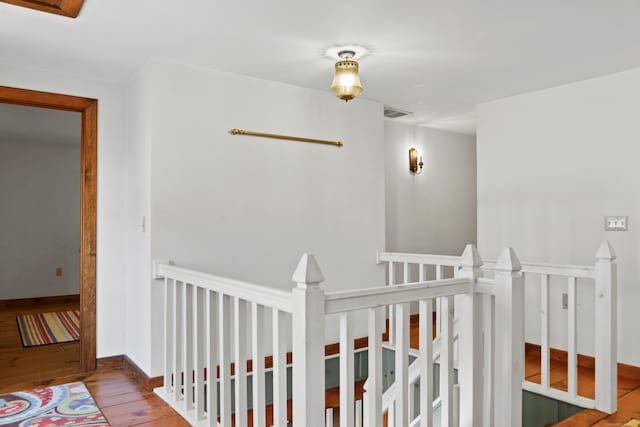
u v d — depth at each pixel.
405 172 5.19
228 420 2.29
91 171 3.54
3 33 2.70
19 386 3.19
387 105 4.41
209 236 3.34
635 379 3.28
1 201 6.45
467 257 2.13
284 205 3.71
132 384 3.23
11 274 6.48
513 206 4.05
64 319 5.50
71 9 2.37
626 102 3.38
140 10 2.40
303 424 1.60
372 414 1.79
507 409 2.02
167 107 3.18
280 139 3.69
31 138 6.24
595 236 3.54
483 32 2.69
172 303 3.03
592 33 2.71
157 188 3.14
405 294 1.89
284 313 1.88
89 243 3.52
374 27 2.62
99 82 3.59
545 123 3.85
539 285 3.84
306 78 3.58
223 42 2.85
